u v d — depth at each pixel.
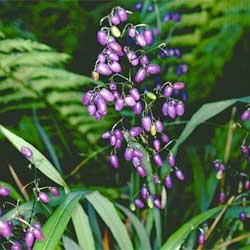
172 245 2.60
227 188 3.32
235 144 3.74
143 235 2.89
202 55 4.18
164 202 2.87
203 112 2.73
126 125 3.35
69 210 2.33
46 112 4.04
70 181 3.94
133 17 4.16
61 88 3.83
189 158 3.86
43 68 3.63
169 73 3.84
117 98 2.41
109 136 2.58
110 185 3.95
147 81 3.31
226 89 4.53
